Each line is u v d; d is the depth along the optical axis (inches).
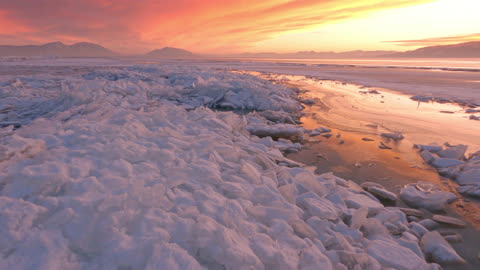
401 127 291.7
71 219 71.8
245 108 426.3
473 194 144.0
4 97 386.6
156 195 88.4
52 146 129.8
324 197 128.7
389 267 85.9
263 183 124.1
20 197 80.0
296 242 84.9
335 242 91.8
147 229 72.7
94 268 61.8
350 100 483.2
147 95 438.0
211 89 480.1
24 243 62.7
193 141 163.0
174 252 65.3
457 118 332.8
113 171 102.4
